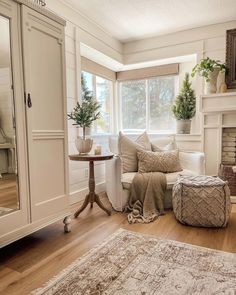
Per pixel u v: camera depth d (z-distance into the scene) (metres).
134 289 1.35
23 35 1.75
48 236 2.08
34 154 1.87
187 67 3.92
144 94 4.30
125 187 2.73
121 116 4.52
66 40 2.88
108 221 2.42
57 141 2.09
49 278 1.48
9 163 1.76
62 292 1.34
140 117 4.36
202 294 1.30
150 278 1.45
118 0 2.77
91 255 1.73
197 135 3.58
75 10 2.96
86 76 3.68
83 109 2.67
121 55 4.02
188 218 2.26
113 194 2.78
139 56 3.96
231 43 3.32
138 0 2.78
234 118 3.32
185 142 3.68
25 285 1.42
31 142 1.84
